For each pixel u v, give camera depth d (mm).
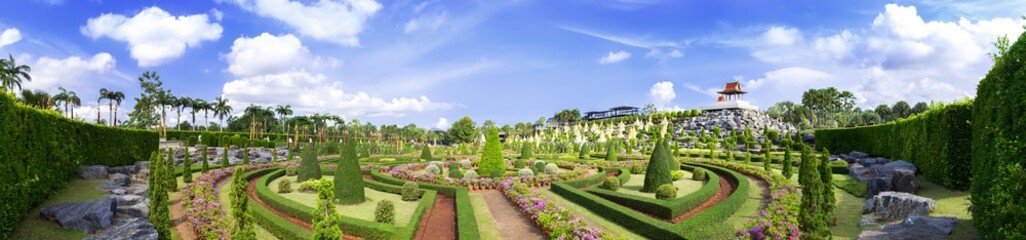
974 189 14094
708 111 110938
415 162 44156
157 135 37219
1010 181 10070
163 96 85438
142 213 17188
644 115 122688
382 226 15133
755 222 15062
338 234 11031
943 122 20328
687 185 27562
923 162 22844
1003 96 12812
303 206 18547
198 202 18438
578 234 14336
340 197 21281
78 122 23422
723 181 28906
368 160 46312
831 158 37156
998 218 11156
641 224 15922
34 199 16766
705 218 16188
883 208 16938
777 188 22453
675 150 46812
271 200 20203
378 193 24719
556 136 98812
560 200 22312
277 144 75688
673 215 17781
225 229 14641
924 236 13102
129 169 28172
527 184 26781
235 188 11523
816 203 13047
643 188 25312
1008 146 12047
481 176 31453
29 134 16922
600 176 28672
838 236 15398
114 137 28672
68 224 14531
